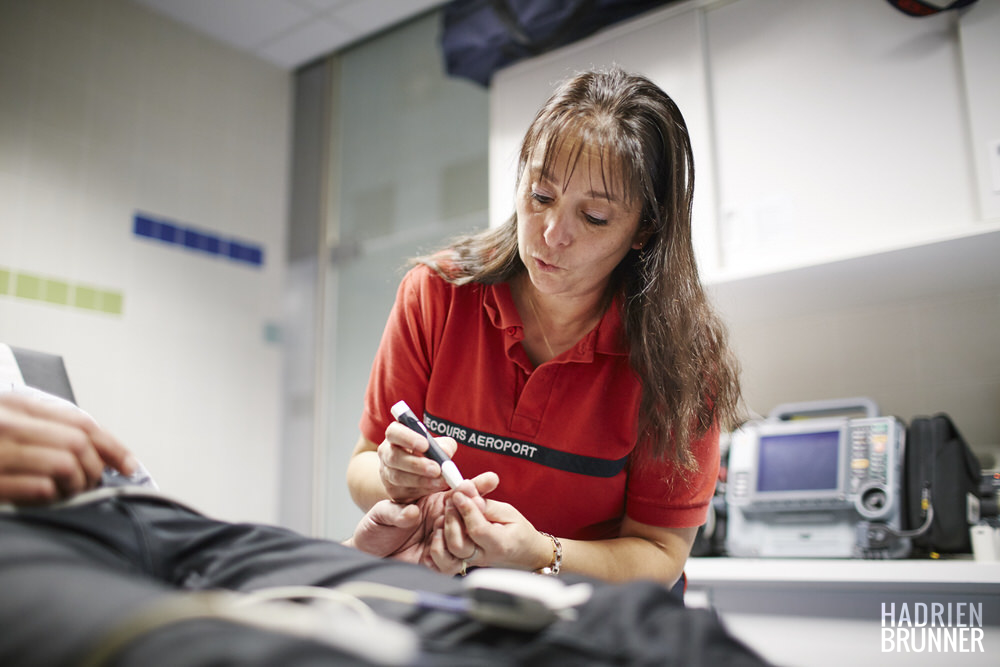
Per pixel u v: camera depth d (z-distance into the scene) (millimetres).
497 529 799
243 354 3162
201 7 3008
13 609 321
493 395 999
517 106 2453
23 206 2539
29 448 542
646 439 993
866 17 1942
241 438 3109
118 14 2902
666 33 2230
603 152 813
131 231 2838
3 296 2449
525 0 2375
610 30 2328
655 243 944
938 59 1828
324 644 287
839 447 1816
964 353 2062
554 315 1007
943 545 1630
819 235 1932
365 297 3164
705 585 1771
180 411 2904
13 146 2541
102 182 2771
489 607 424
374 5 3016
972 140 1743
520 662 378
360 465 1021
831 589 1630
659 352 946
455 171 2971
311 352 3234
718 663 365
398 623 432
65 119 2693
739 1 2146
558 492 1003
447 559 827
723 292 2090
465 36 2508
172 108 3041
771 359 2338
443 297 1037
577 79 891
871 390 2176
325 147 3361
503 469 999
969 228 1651
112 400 2699
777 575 1648
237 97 3307
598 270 903
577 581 525
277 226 3391
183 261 2994
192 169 3082
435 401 1017
